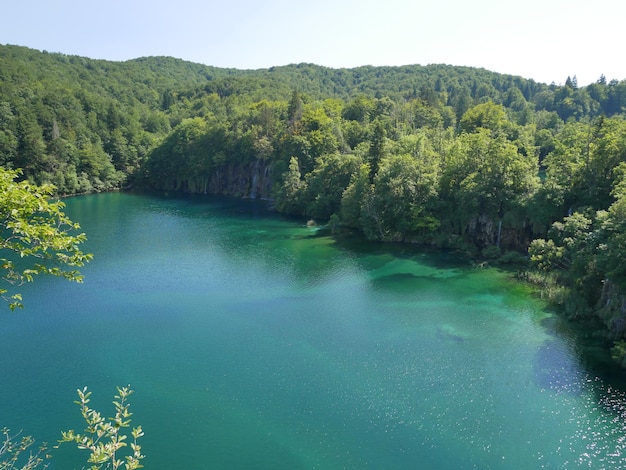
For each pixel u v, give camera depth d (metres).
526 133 131.25
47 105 178.75
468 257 80.50
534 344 48.59
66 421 37.34
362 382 42.03
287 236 99.69
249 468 32.12
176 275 73.75
